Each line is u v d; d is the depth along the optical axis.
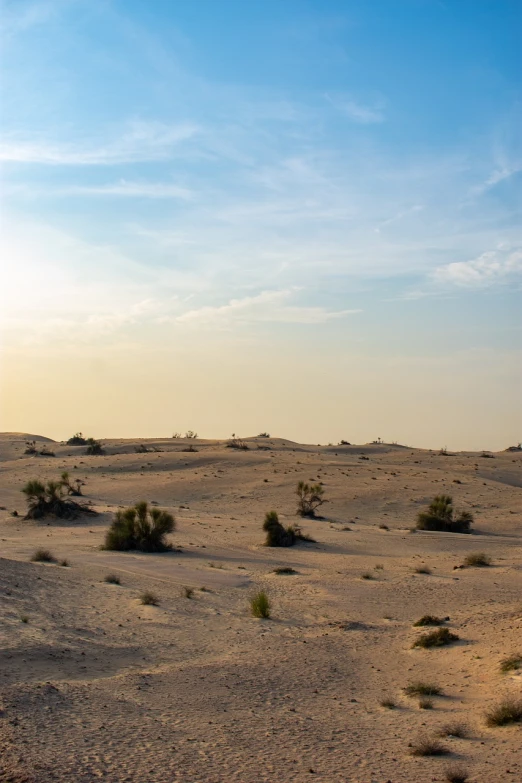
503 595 24.80
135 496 62.75
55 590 21.17
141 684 13.21
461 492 63.22
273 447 104.19
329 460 82.56
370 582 28.05
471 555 37.03
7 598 18.84
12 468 79.25
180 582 26.47
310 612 21.97
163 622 18.92
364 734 11.01
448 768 9.48
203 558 34.06
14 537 39.75
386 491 63.16
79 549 35.19
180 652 16.09
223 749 10.04
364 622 20.56
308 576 29.52
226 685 13.50
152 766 9.20
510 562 34.75
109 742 10.00
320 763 9.64
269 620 20.47
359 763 9.69
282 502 59.88
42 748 9.52
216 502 60.34
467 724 11.51
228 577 28.44
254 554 36.50
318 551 38.28
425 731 11.18
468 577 29.48
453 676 14.43
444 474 72.81
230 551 37.09
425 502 59.75
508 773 9.32
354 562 34.41
